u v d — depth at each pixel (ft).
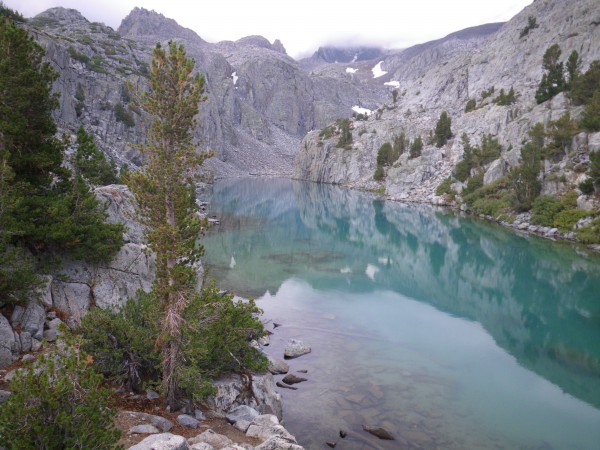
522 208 216.13
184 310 45.24
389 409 57.82
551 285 124.36
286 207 298.76
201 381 45.88
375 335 86.84
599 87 254.06
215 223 219.00
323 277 130.41
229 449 36.22
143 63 583.58
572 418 58.23
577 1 465.06
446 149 386.73
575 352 81.10
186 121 45.88
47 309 54.90
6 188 51.83
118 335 47.85
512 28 573.74
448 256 161.48
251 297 108.78
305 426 52.60
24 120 59.26
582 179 196.65
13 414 25.73
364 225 229.86
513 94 383.04
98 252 65.31
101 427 28.81
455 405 59.98
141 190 45.62
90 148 72.02
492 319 98.37
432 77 636.48
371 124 555.28
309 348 77.41
